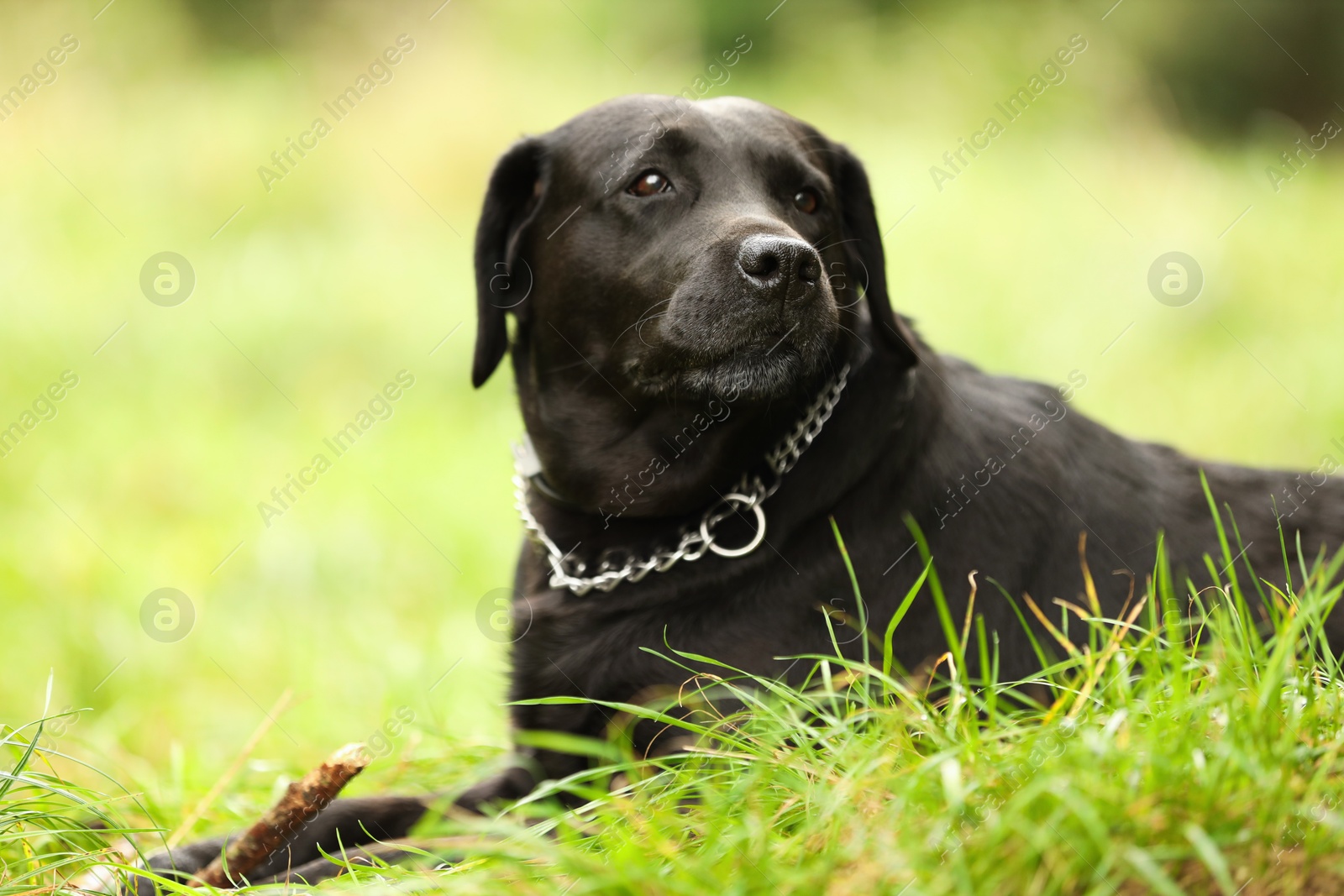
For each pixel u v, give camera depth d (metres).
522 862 2.61
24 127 11.59
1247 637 2.91
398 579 6.98
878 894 2.23
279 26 14.55
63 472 7.97
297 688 5.75
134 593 6.63
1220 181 14.03
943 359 4.11
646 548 3.78
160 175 11.51
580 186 3.88
